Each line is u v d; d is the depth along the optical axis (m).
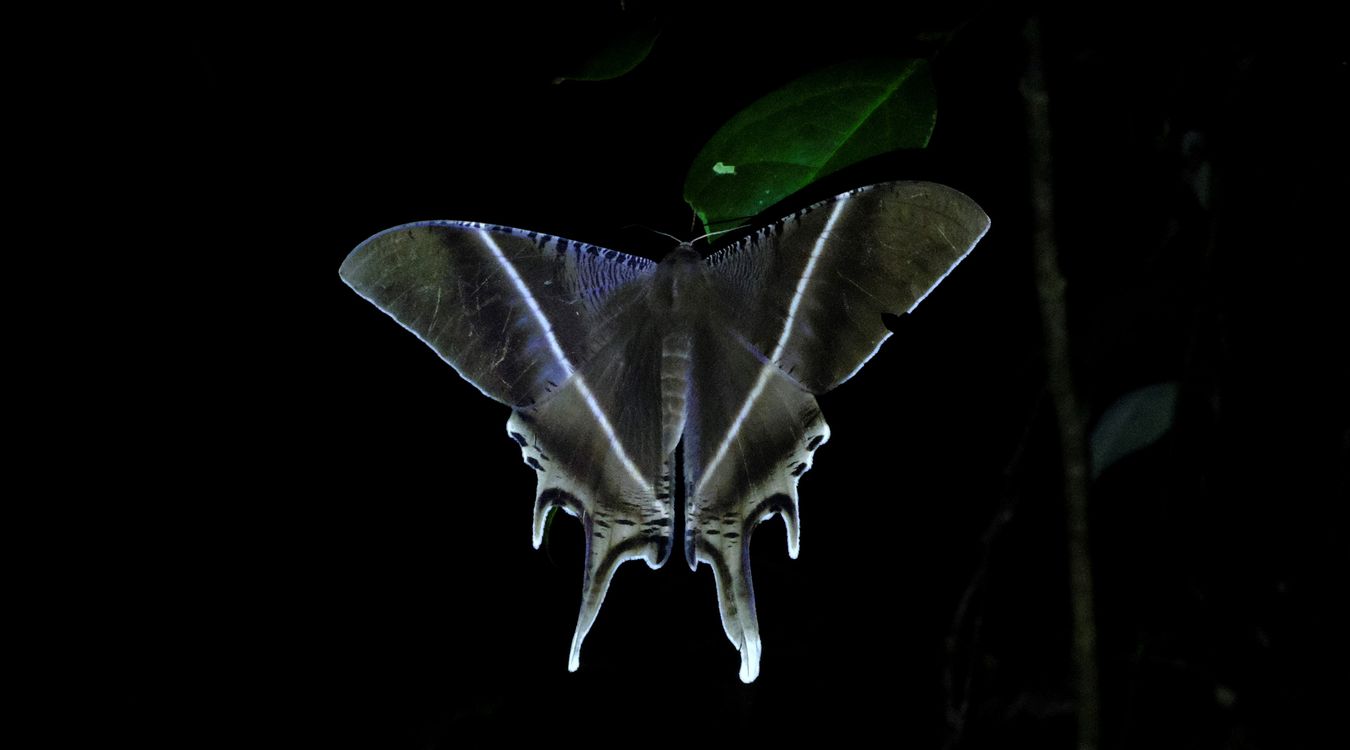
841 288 0.66
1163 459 0.73
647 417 0.67
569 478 0.67
